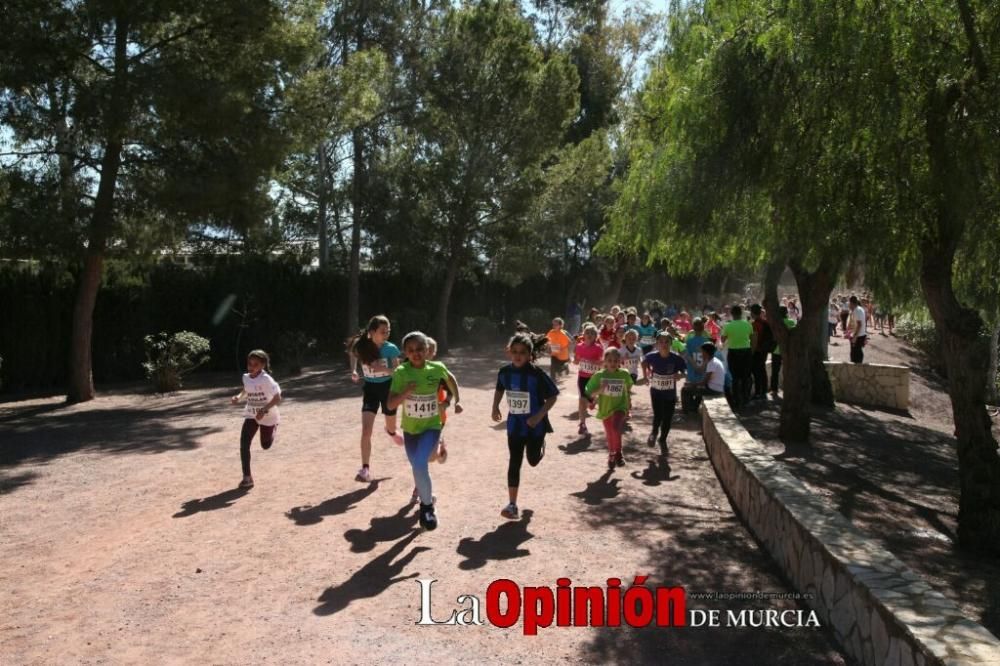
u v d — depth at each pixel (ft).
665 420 36.65
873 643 15.07
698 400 47.44
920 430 53.67
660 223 31.30
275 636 16.60
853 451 41.60
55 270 66.23
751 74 27.02
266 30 52.80
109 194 52.80
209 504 26.78
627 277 138.10
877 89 24.26
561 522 25.13
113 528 24.26
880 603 14.79
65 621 17.40
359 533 23.54
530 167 88.74
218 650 15.94
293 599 18.57
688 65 30.32
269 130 53.67
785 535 21.07
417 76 84.58
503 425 42.29
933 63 24.45
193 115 49.29
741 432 32.01
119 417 48.44
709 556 22.47
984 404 26.43
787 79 26.55
